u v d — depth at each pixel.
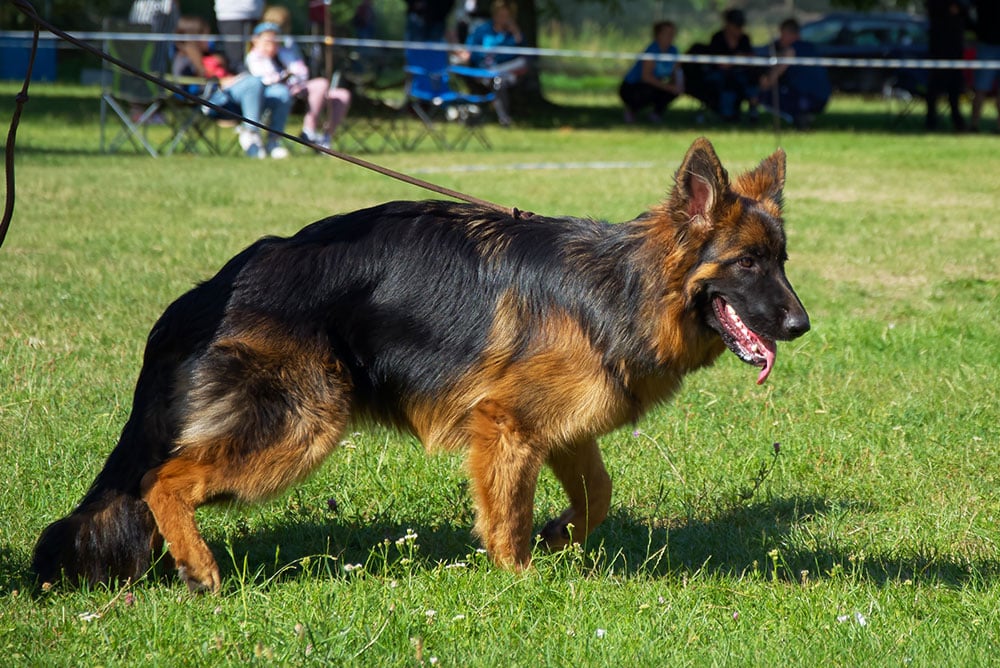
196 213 14.56
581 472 5.48
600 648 4.41
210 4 37.03
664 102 30.80
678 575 5.36
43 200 15.19
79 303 9.84
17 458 6.26
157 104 20.80
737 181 5.43
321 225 5.17
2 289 10.21
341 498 6.09
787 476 6.68
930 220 15.68
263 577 5.18
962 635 4.63
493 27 29.42
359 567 5.06
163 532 4.72
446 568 5.14
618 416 5.12
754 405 7.88
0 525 5.45
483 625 4.59
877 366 8.80
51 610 4.56
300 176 18.39
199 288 4.96
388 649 4.35
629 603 4.89
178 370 4.80
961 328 9.85
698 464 6.79
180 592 4.82
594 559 5.39
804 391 8.20
